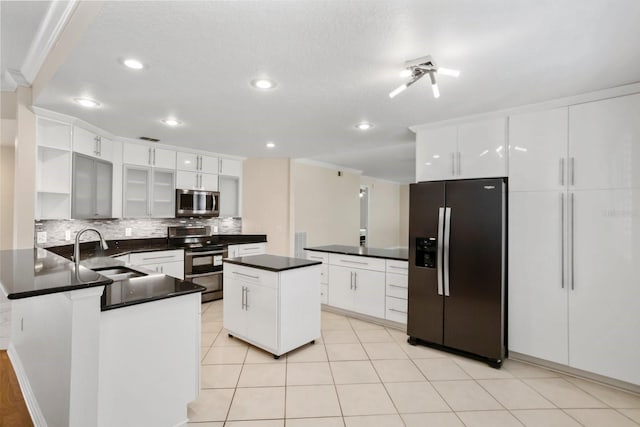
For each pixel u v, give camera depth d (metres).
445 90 2.55
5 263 1.92
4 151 4.03
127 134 4.02
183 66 2.14
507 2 1.49
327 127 3.64
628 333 2.46
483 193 2.91
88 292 1.54
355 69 2.19
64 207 3.28
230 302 3.41
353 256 4.10
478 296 2.92
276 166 5.82
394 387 2.50
